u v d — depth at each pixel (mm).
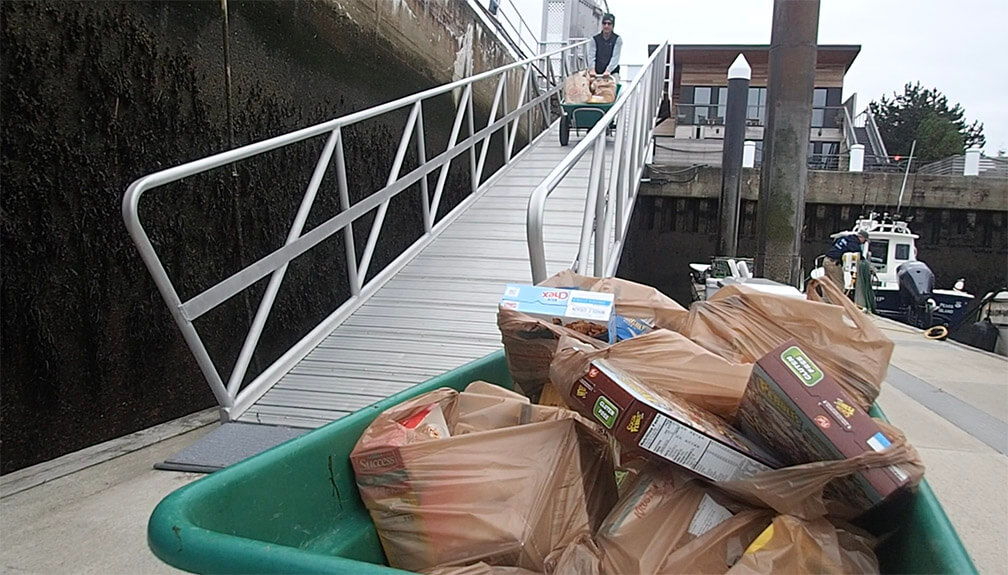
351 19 5625
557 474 1353
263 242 4379
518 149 10922
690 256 15562
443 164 5836
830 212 15625
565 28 13664
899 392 4902
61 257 2920
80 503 2502
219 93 3945
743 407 1358
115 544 2217
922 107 58062
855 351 1542
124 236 3246
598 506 1397
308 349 3930
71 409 2996
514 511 1278
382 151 6301
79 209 3004
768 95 7367
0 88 2646
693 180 14836
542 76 11883
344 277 5555
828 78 27750
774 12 7191
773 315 1621
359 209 4293
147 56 3381
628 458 1442
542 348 1807
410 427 1485
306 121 4980
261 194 4352
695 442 1242
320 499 1344
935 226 15461
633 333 1820
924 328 11492
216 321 3959
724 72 27859
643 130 8070
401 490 1354
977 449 3588
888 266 13109
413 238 6980
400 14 6645
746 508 1228
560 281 2230
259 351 4410
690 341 1535
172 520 943
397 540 1345
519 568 1229
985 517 2723
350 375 3670
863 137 26625
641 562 1162
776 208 7340
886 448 1140
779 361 1265
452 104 8328
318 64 5141
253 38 4277
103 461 2918
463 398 1668
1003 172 16828
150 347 3439
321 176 3967
